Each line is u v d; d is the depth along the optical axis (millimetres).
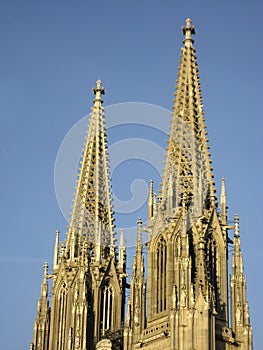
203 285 163875
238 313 168375
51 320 187250
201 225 170875
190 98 184875
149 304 171250
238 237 174750
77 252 191750
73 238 192250
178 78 188250
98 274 187250
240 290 170250
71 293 185500
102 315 185750
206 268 166250
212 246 172000
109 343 172375
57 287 189000
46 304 192875
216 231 173125
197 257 167500
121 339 178000
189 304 162375
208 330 160000
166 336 163500
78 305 181125
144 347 167875
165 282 170750
